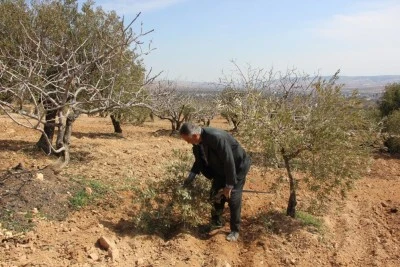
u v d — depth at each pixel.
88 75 7.97
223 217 6.11
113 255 4.53
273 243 5.46
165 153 10.02
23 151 9.02
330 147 5.58
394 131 12.57
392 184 8.89
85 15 8.75
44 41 7.71
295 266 5.05
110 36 7.73
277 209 6.48
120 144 11.84
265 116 5.66
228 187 5.02
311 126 5.57
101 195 6.21
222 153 4.91
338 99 5.66
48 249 4.54
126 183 6.93
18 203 5.34
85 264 4.32
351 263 5.29
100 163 8.31
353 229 6.25
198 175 5.66
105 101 6.85
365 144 6.09
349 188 5.83
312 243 5.57
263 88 8.07
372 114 13.19
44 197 5.62
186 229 5.42
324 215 6.56
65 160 6.75
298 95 6.17
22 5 8.56
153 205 5.82
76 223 5.29
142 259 4.65
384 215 6.93
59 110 6.53
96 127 18.66
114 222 5.48
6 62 6.89
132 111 11.96
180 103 16.56
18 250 4.45
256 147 5.76
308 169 5.81
